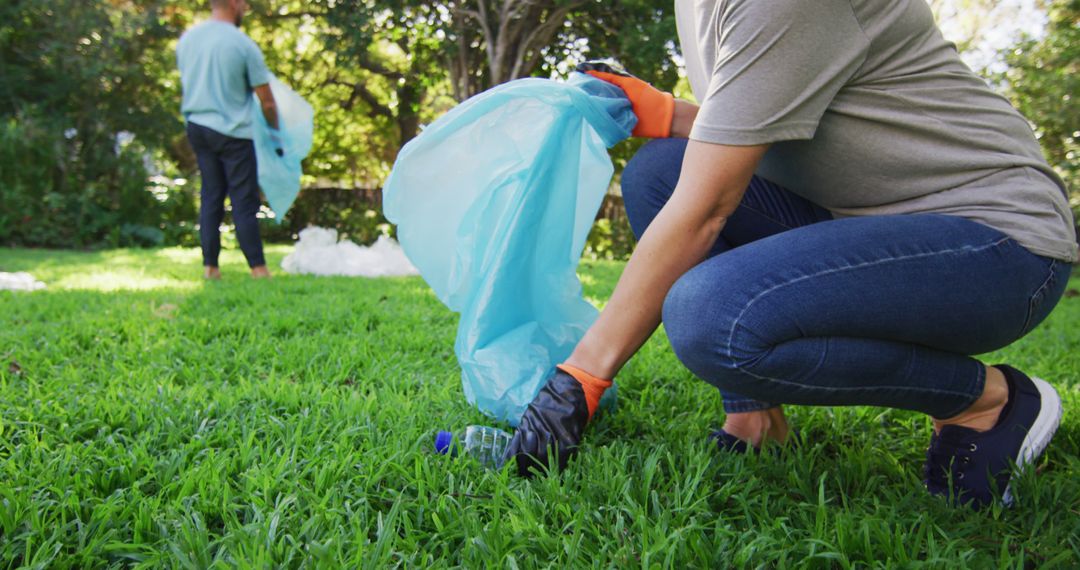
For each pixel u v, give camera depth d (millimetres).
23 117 8273
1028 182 1151
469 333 1649
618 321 1337
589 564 1021
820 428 1748
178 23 9961
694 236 1224
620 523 1092
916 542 1042
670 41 6930
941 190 1182
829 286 1106
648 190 1550
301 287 4102
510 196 1589
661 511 1171
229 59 4375
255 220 4723
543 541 1065
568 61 7957
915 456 1578
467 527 1110
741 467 1355
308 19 11695
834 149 1196
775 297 1113
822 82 1106
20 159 8219
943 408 1252
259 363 2207
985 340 1177
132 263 5980
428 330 2832
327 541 1027
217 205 4613
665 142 1546
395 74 10797
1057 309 4285
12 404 1709
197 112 4453
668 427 1647
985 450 1258
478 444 1431
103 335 2535
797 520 1182
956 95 1164
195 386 1835
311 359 2219
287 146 4754
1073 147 7477
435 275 1675
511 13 7230
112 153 9211
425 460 1322
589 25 7613
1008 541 1095
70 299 3385
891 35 1135
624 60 7672
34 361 2129
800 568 1021
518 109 1503
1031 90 7676
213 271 4676
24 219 8055
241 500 1226
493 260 1597
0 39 8359
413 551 1066
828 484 1355
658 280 1274
